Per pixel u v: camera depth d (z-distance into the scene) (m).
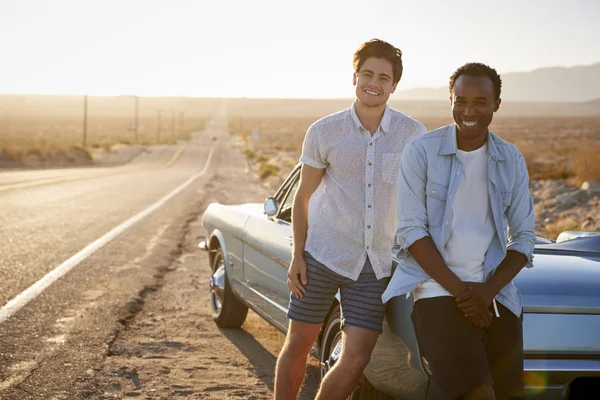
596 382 3.41
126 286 7.91
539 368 3.29
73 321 6.28
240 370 5.24
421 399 3.37
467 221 3.03
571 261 3.82
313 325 3.67
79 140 80.00
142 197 20.03
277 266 4.85
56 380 4.74
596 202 18.25
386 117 3.52
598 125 138.75
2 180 24.66
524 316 3.33
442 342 2.88
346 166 3.51
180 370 5.16
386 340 3.55
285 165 41.69
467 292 2.84
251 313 7.15
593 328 3.36
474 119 2.98
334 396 3.44
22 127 117.94
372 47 3.48
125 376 4.93
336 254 3.54
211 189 24.75
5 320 6.17
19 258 9.29
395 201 3.51
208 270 9.30
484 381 2.78
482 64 3.01
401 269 3.10
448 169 3.04
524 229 3.06
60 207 16.23
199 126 184.25
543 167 30.75
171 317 6.75
